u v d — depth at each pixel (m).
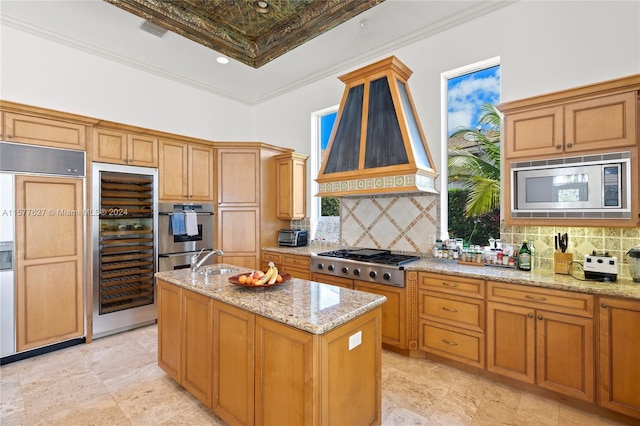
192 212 4.09
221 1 2.65
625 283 2.17
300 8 2.74
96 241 3.34
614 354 2.00
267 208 4.65
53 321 3.05
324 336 1.50
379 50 3.81
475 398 2.31
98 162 3.36
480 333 2.53
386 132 3.04
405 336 2.94
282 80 4.71
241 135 5.46
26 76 3.37
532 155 2.53
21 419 2.07
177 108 4.68
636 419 1.98
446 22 3.27
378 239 3.88
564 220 2.40
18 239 2.86
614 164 2.18
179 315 2.33
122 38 3.56
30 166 2.92
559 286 2.17
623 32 2.47
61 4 2.96
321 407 1.49
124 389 2.42
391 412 2.15
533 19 2.86
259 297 1.92
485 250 2.97
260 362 1.71
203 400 2.12
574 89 2.31
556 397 2.27
